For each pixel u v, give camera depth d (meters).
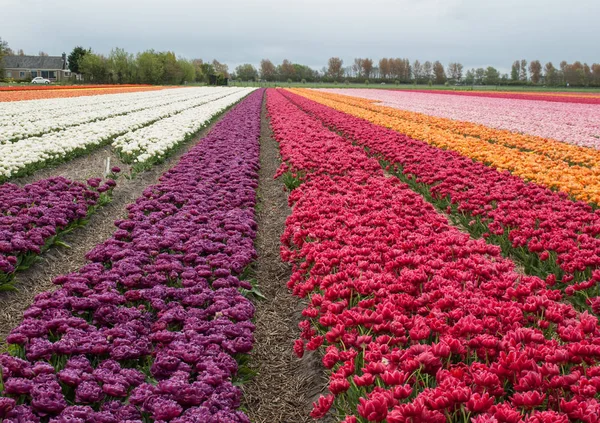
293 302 7.30
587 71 117.44
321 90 75.75
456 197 9.37
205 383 4.14
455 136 19.91
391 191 9.82
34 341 4.53
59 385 4.05
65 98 39.59
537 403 3.26
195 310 5.63
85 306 5.41
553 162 13.95
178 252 7.71
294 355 6.06
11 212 8.98
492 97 57.16
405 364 3.71
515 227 8.05
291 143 15.66
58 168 14.55
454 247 6.41
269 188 13.52
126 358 4.66
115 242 7.48
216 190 11.18
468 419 3.55
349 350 4.25
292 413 5.05
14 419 3.62
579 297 6.47
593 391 3.37
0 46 86.56
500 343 4.01
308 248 6.63
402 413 3.13
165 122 22.69
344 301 4.89
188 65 115.31
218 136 18.91
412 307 4.91
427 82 137.88
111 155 16.78
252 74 149.88
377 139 17.06
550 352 3.79
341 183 10.59
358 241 6.69
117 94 49.38
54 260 8.26
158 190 10.87
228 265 6.89
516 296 4.95
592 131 23.81
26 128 19.34
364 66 152.38
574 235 7.18
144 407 3.89
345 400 4.36
